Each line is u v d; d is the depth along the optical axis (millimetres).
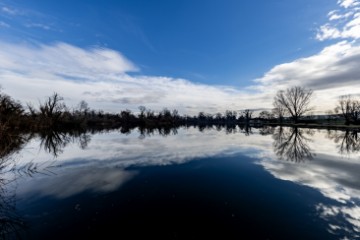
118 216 6578
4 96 20203
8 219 6375
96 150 18625
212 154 16859
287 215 6637
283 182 9797
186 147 20656
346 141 25203
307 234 5609
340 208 7078
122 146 21219
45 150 18328
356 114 52969
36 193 8383
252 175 10953
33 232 5715
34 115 34531
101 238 5453
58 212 6812
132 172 11516
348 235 5535
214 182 9859
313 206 7250
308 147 20484
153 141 25906
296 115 71625
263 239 5414
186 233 5688
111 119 78562
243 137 31594
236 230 5832
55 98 40062
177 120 111375
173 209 7078
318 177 10516
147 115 92375
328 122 66438
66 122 43281
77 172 11414
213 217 6547
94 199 7852
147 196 8172
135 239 5422
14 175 10766
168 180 10141
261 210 6996
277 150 18781
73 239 5422
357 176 10648
